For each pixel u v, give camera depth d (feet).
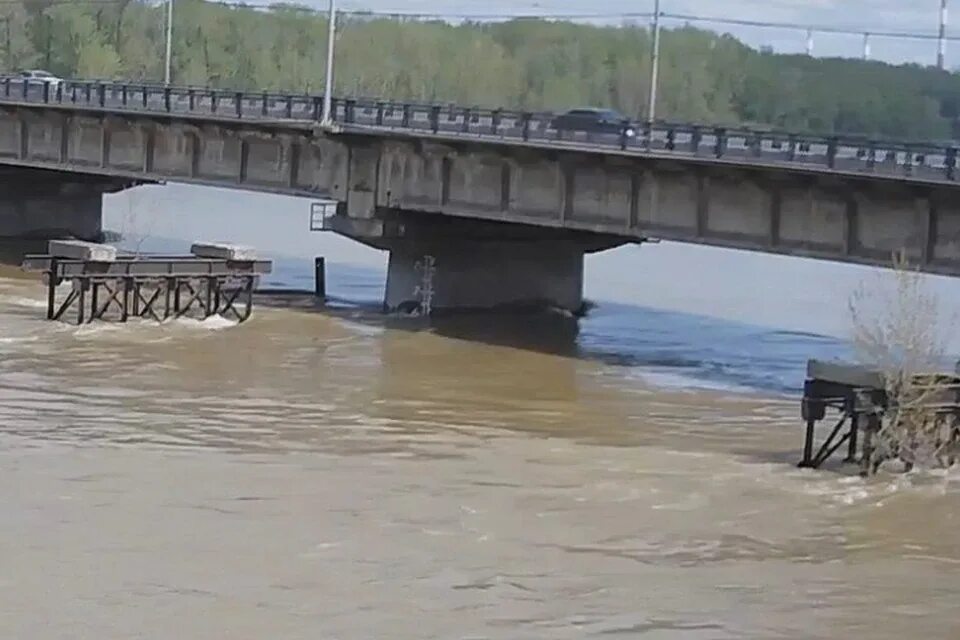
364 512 123.13
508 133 227.20
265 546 112.37
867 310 272.92
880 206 184.75
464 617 99.60
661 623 100.78
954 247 178.91
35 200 327.67
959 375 149.48
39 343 195.42
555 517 125.08
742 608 104.83
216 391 171.22
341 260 329.31
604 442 155.02
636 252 387.75
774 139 194.18
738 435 160.86
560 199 215.51
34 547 109.29
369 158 238.68
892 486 140.05
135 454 138.72
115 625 94.89
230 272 222.48
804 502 133.80
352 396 173.37
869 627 102.37
